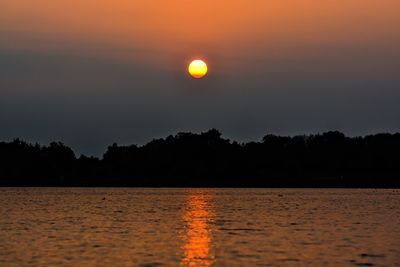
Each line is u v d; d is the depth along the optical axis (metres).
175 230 160.38
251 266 107.44
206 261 111.75
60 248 124.00
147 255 117.00
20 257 113.62
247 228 167.25
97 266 106.38
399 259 113.62
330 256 116.69
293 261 111.81
